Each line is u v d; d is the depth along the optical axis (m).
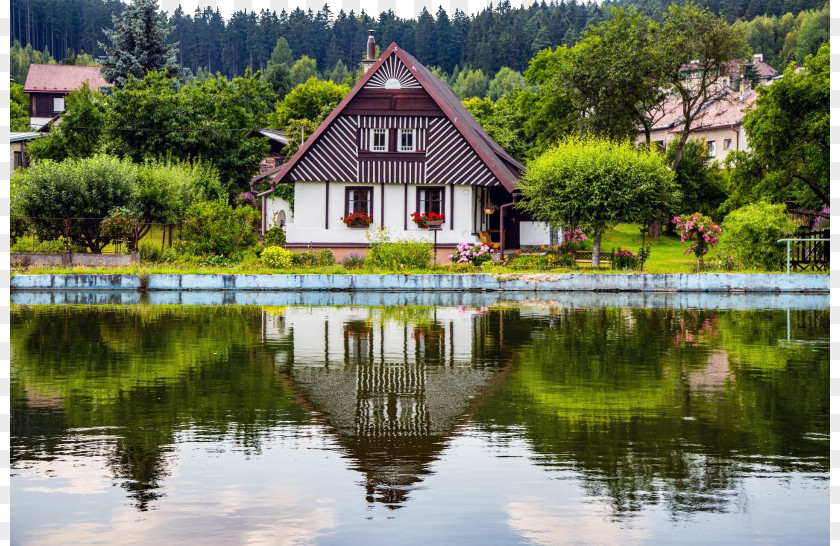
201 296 37.06
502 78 182.50
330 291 39.28
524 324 27.53
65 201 45.38
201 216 45.38
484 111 92.00
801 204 50.47
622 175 43.38
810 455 12.81
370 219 48.16
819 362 20.44
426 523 10.38
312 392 16.98
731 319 29.02
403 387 17.47
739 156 49.94
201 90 68.81
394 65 48.38
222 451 13.01
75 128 64.12
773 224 41.44
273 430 14.16
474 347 22.64
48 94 118.62
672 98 99.00
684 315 30.34
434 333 25.27
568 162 44.22
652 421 14.73
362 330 25.94
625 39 64.12
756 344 23.27
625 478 11.84
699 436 13.80
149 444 13.33
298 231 48.53
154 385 17.55
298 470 12.18
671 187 44.53
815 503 10.95
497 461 12.57
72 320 28.14
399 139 48.44
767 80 105.69
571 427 14.36
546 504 10.94
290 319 28.66
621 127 64.56
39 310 31.28
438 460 12.62
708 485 11.57
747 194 50.06
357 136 48.41
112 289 39.53
